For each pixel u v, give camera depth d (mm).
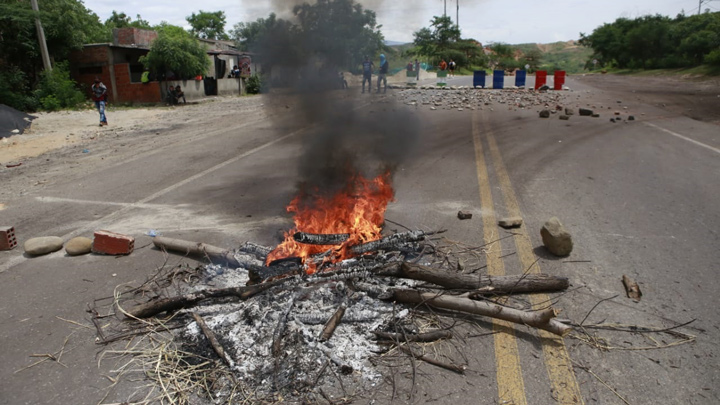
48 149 11086
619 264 4258
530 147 9617
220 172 8148
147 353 3072
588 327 3275
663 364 2904
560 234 4379
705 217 5418
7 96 17953
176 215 5902
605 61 59562
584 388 2709
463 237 4926
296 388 2691
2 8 18672
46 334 3336
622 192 6484
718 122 12555
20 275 4309
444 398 2631
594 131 11336
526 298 3650
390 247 4148
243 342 3076
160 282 4023
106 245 4699
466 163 8312
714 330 3234
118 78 22828
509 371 2848
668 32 48125
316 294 3516
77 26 22188
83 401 2666
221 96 27609
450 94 20609
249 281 3721
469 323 3324
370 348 3031
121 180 7852
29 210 6324
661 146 9492
